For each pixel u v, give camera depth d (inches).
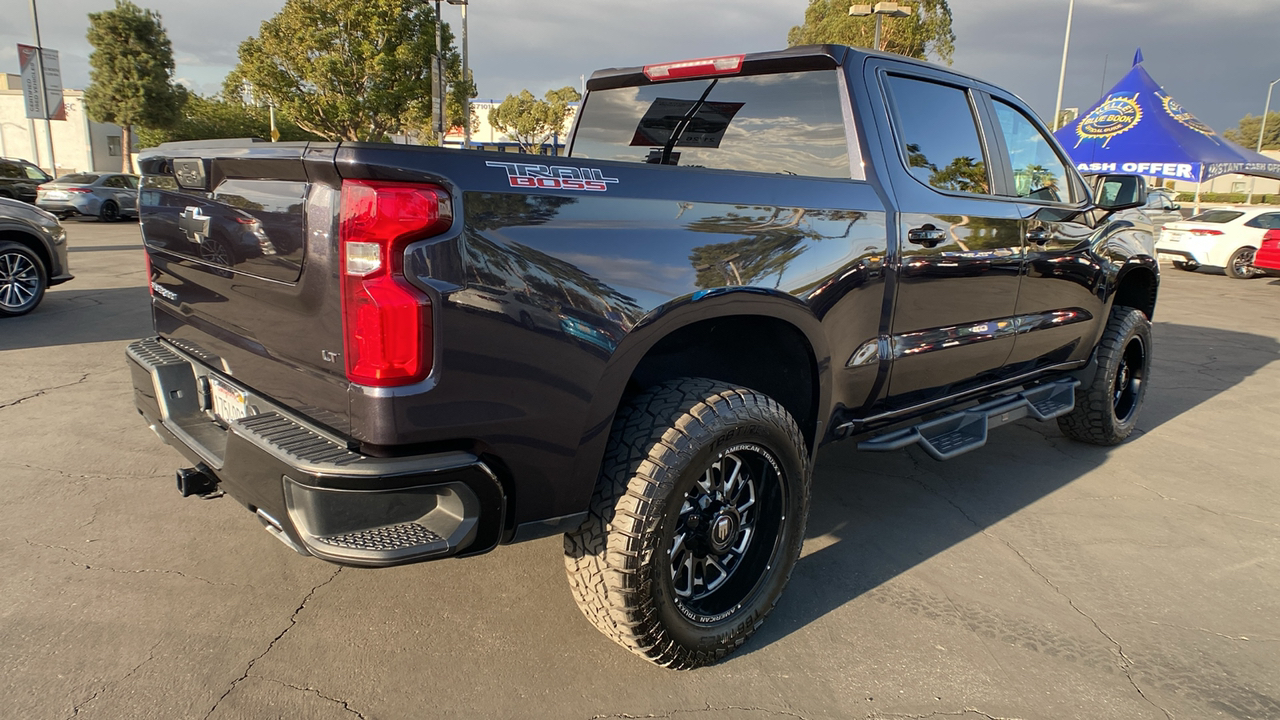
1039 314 147.4
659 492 82.5
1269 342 332.8
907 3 1092.5
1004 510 148.6
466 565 118.7
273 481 73.0
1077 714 89.9
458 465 71.9
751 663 97.3
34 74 1089.4
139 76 1211.2
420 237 68.3
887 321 113.7
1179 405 229.5
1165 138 764.0
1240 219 603.8
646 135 141.2
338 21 1066.7
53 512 130.4
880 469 168.9
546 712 86.5
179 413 100.9
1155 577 123.8
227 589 109.0
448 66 1137.4
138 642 95.8
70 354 239.8
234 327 88.7
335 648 96.5
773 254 94.7
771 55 120.4
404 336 68.2
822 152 116.2
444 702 87.4
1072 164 157.9
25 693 85.3
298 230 73.4
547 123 2265.0
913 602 113.4
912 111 121.6
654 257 83.1
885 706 90.0
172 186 97.9
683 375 109.3
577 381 78.1
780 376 110.0
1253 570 127.2
